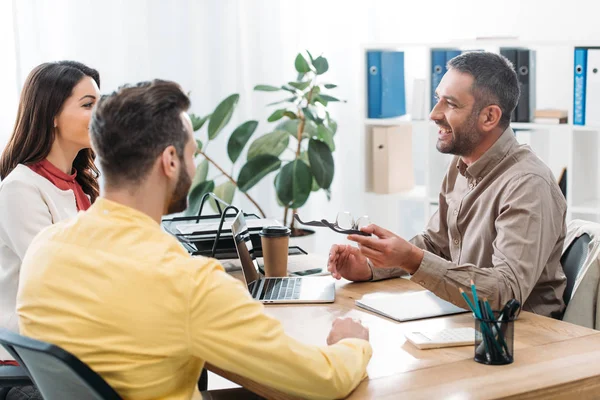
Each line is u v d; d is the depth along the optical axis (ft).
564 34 13.28
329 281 7.59
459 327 6.22
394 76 13.87
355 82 15.30
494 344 5.35
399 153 13.91
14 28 12.48
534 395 4.97
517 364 5.39
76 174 8.03
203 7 14.14
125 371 4.48
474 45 12.31
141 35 13.64
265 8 14.57
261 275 8.04
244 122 13.71
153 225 4.66
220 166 14.78
